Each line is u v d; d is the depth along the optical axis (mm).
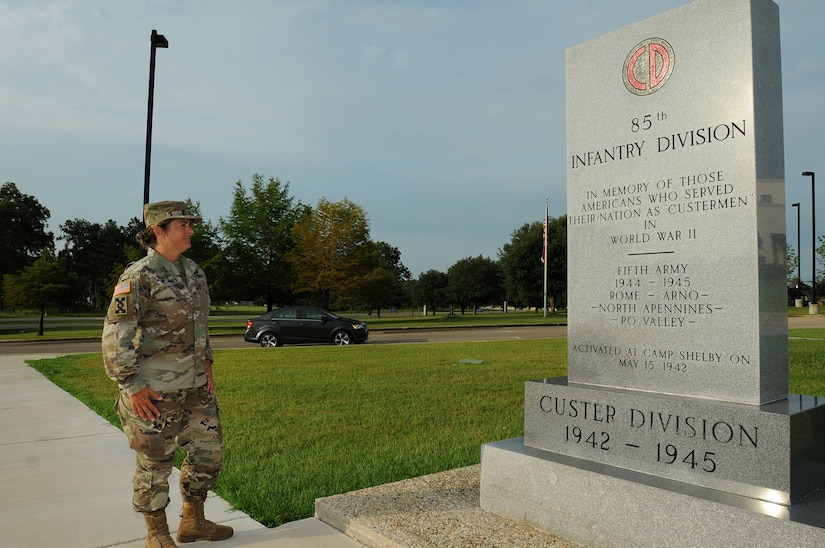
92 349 20109
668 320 3723
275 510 4191
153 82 15758
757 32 3467
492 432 6441
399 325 34969
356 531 3711
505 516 3883
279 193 36344
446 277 82062
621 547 3287
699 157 3619
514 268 57188
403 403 8219
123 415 3441
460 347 17531
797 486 3002
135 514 4211
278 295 36625
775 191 3543
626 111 3998
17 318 61312
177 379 3461
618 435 3617
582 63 4266
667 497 3129
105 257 117250
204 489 3684
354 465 5230
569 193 4309
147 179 15641
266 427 6773
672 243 3723
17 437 6609
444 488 4461
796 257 45844
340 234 35219
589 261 4160
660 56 3824
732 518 2893
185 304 3525
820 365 11367
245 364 13312
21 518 4125
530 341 20078
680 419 3354
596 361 4078
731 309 3453
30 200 70938
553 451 3924
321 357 14867
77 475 5172
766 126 3494
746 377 3379
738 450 3119
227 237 34781
